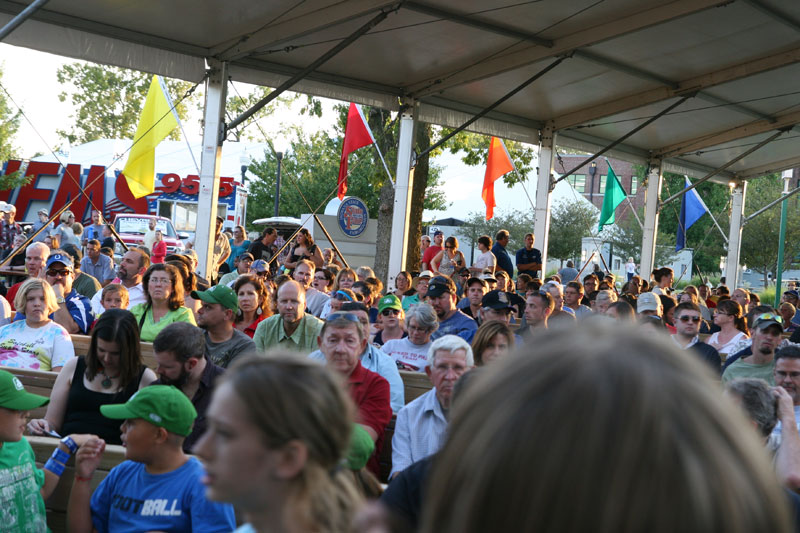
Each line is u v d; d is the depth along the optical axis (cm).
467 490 54
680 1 1216
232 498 140
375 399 453
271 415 137
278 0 1101
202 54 1270
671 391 51
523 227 3775
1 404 309
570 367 53
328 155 3722
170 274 655
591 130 1966
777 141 2161
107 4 1095
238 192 2544
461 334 749
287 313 614
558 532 50
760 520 49
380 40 1305
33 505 326
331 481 145
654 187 2203
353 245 2230
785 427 341
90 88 5331
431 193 3797
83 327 710
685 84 1622
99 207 2525
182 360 413
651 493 49
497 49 1383
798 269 4612
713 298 1498
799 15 1295
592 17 1263
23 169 2527
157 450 300
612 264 4456
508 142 2492
